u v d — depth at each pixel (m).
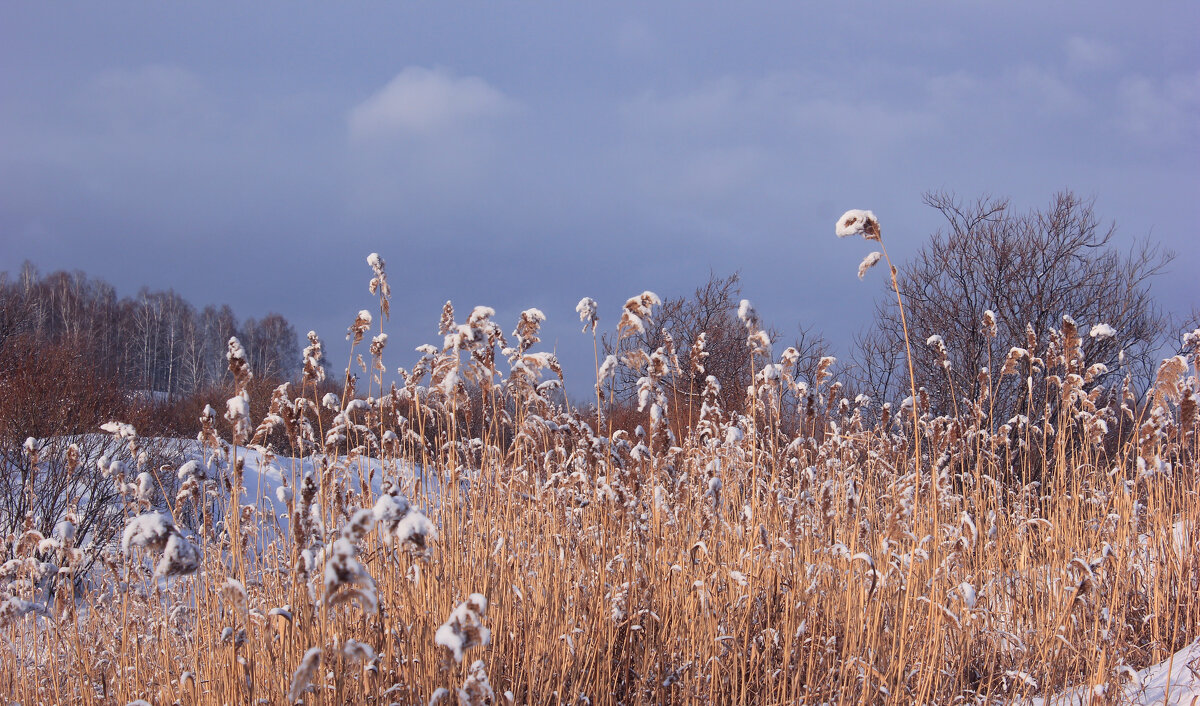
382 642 3.48
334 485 4.04
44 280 56.84
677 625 4.39
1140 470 5.13
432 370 4.24
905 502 3.91
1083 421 6.29
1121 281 14.71
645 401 4.54
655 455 4.51
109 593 4.86
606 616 4.25
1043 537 5.46
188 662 4.18
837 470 6.02
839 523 5.07
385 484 4.07
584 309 4.51
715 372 17.77
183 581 4.91
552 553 4.44
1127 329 14.26
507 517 4.54
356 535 2.30
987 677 4.48
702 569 4.46
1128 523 5.23
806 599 4.45
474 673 2.53
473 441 4.84
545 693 3.76
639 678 4.17
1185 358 4.68
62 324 51.22
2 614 3.44
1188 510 5.47
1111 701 3.78
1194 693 3.89
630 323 4.37
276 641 3.26
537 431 4.73
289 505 3.38
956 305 15.08
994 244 15.03
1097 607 4.29
